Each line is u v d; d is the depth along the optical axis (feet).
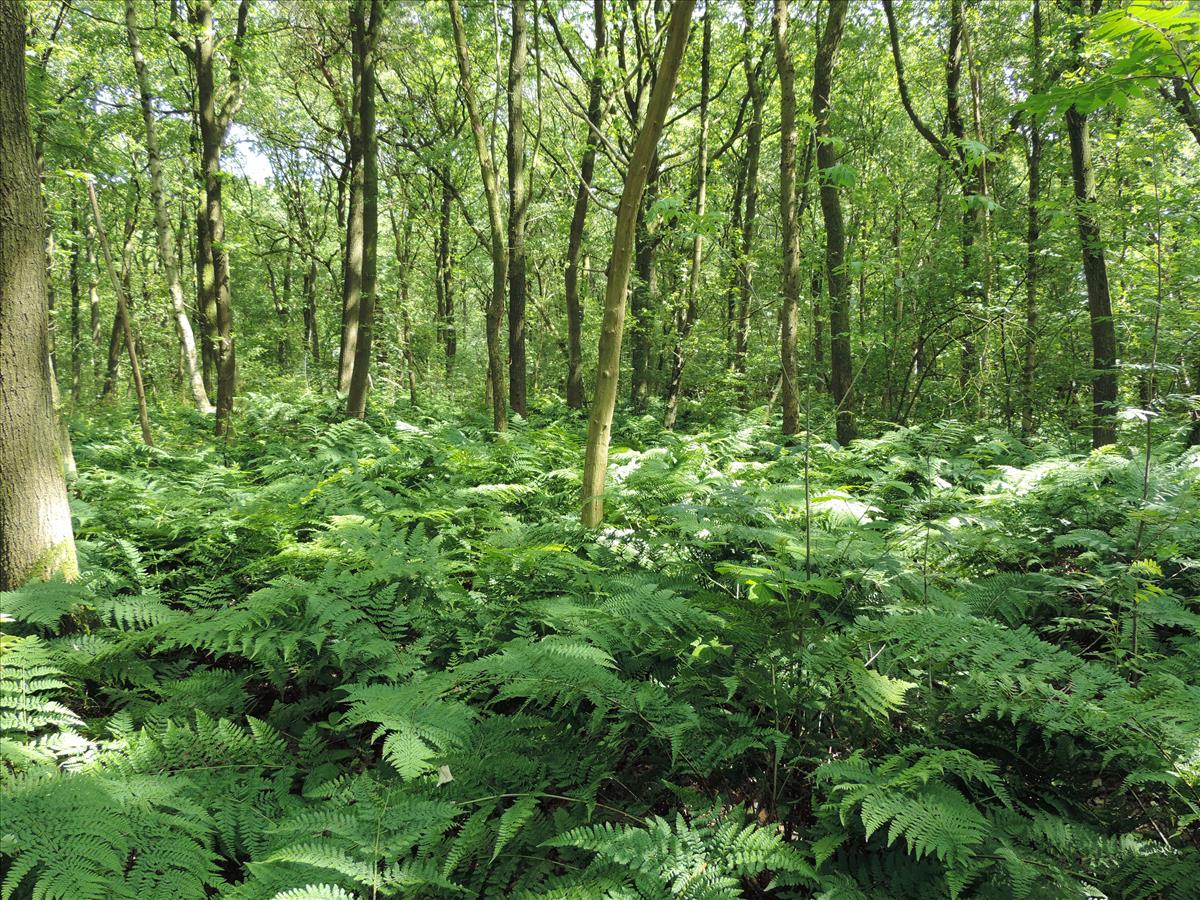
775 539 13.14
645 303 59.11
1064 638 13.92
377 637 11.63
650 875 7.30
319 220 100.68
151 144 44.83
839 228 35.60
